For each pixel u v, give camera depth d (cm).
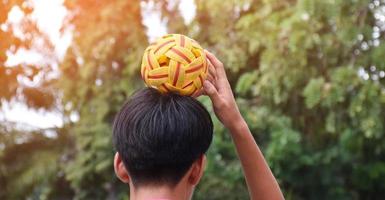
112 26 827
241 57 689
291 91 627
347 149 675
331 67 589
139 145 139
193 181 145
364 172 768
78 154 877
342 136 652
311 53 595
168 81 148
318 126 680
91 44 834
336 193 794
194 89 149
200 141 141
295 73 589
